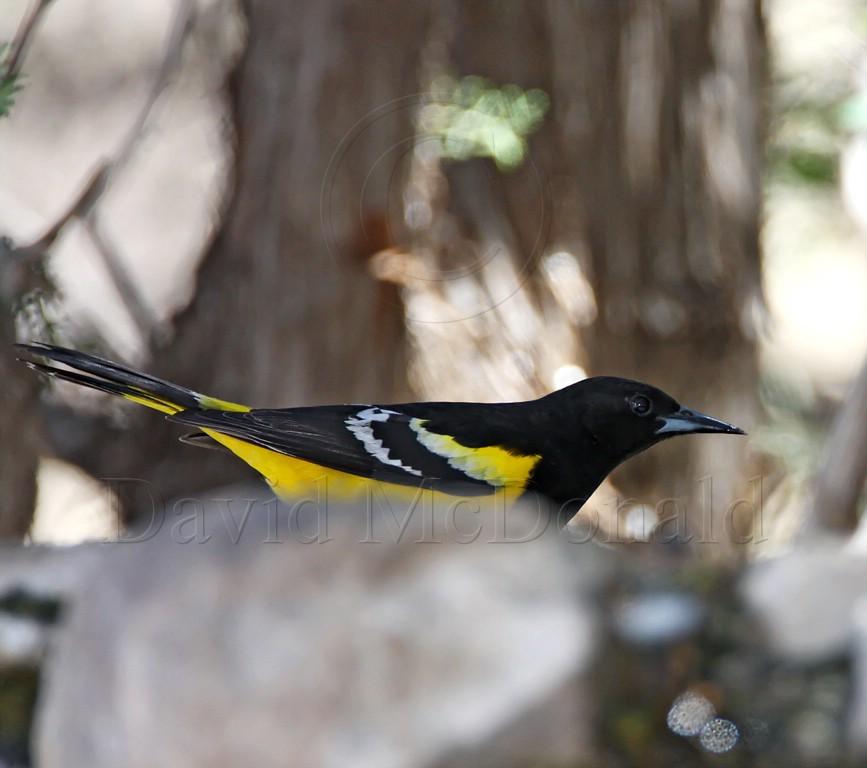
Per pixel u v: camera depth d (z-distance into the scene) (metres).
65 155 18.31
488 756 5.63
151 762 5.67
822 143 14.26
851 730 5.92
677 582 6.41
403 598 5.72
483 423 8.48
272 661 5.62
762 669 6.12
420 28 11.81
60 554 7.21
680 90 12.30
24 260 10.05
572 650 5.82
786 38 14.73
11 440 10.44
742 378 12.91
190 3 10.78
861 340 18.73
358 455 8.38
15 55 9.62
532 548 6.07
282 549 5.84
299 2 11.83
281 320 11.95
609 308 12.39
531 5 11.97
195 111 17.77
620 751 5.88
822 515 10.57
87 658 5.97
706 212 12.48
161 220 17.67
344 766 5.51
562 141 12.22
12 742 6.49
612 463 8.66
